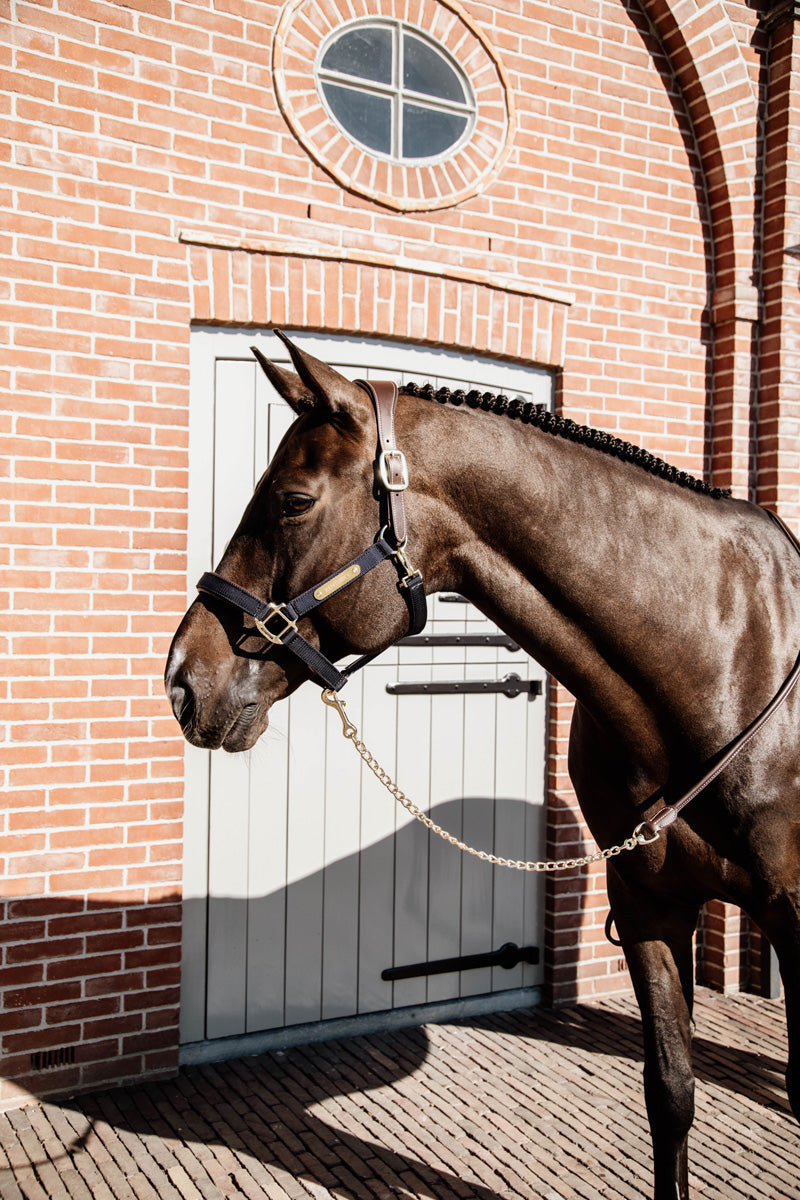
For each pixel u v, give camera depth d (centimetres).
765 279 404
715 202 404
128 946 303
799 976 192
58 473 292
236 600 172
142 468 303
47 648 292
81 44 293
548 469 179
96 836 298
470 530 178
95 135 296
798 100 394
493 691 373
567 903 381
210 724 172
